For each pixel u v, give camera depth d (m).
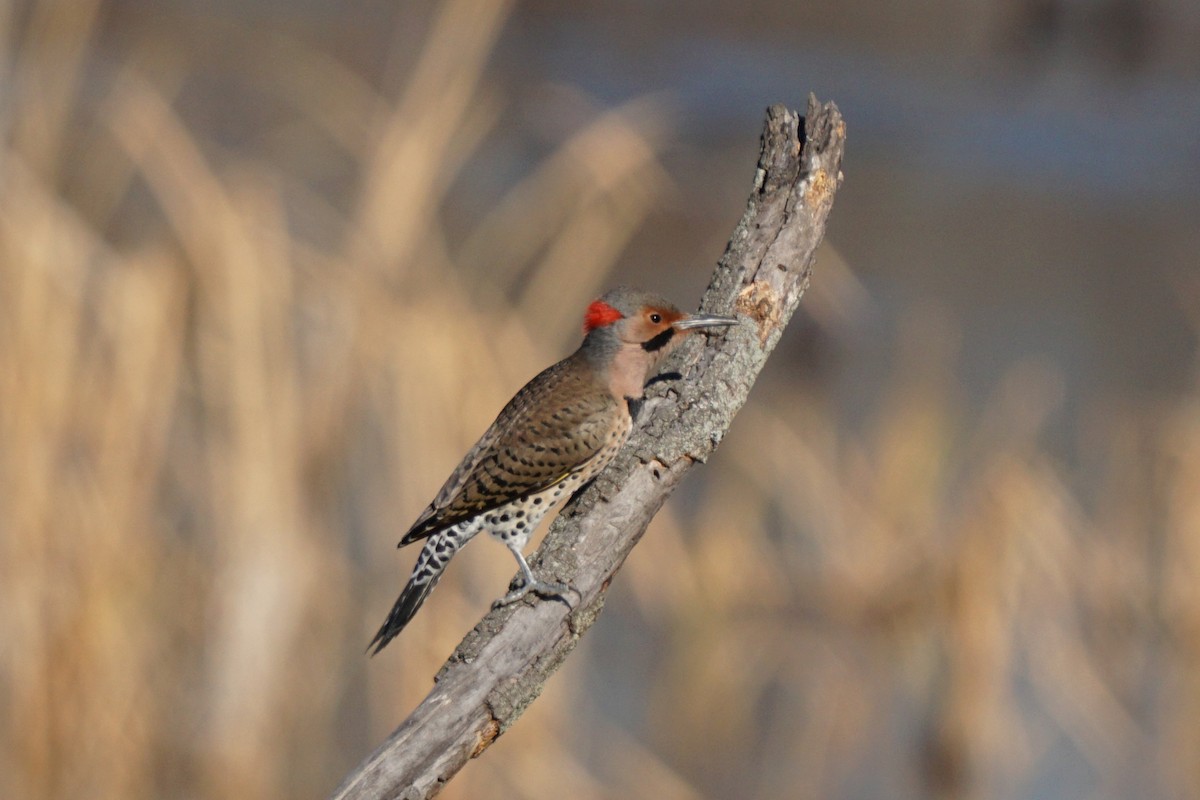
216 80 22.55
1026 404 17.25
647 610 15.07
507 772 11.53
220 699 10.98
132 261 11.15
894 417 16.14
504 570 11.35
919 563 14.44
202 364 11.27
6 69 11.88
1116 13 29.41
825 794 13.97
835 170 7.51
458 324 11.65
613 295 8.68
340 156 18.34
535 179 13.15
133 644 10.69
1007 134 26.94
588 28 28.53
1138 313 21.84
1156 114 27.83
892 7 29.34
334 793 6.14
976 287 22.66
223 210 11.19
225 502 11.08
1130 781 13.95
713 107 26.11
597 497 6.88
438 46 11.98
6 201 10.73
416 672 11.05
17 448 10.38
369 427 12.20
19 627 10.36
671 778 13.45
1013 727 13.73
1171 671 14.24
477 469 8.38
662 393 7.31
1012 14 29.80
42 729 10.38
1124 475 15.39
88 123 12.84
